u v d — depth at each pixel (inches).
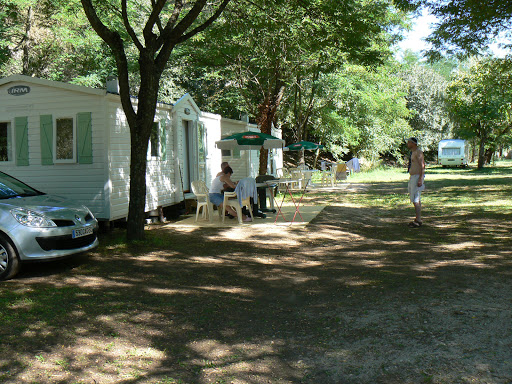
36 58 824.3
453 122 1565.0
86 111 363.6
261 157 645.3
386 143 1254.3
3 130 390.9
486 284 201.3
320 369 133.3
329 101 973.8
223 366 137.6
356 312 177.5
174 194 475.5
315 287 215.8
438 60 513.0
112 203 369.1
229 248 307.9
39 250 234.1
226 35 485.4
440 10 439.5
